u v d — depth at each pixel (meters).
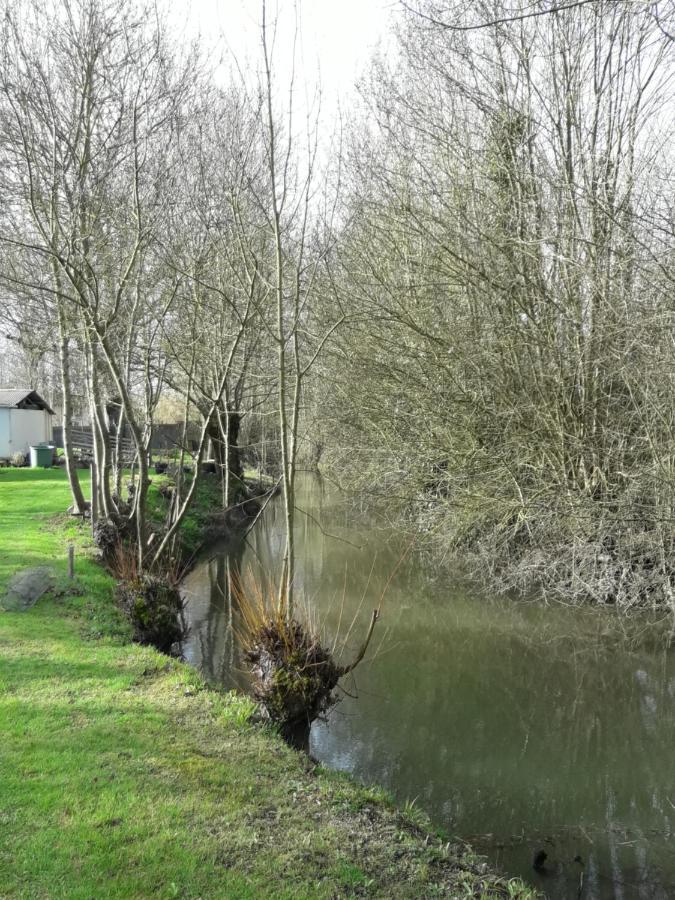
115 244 11.39
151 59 10.94
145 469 9.55
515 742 6.86
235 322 12.58
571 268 10.80
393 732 7.02
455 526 13.02
